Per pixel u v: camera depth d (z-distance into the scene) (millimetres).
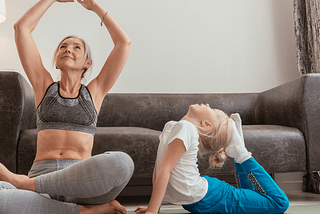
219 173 1637
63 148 947
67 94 1004
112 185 841
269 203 1104
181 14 2707
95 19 2572
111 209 911
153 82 2611
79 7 2555
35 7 1029
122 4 2631
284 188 2271
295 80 1877
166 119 2295
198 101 2367
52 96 977
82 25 2549
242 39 2744
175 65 2654
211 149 1213
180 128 1076
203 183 1108
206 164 1627
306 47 2615
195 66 2678
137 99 2314
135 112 2277
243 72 2723
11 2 2469
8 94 1570
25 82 1683
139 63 2609
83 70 1084
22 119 1587
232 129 1209
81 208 869
